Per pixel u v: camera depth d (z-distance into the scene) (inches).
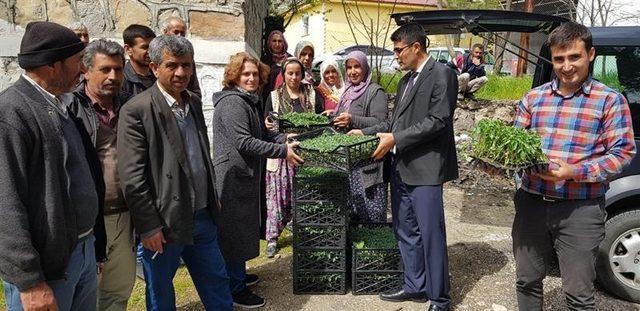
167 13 209.8
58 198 74.7
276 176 168.9
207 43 213.8
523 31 193.5
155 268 107.5
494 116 298.5
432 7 663.8
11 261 67.7
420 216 125.4
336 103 192.7
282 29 364.2
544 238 106.9
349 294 143.0
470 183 267.7
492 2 513.3
